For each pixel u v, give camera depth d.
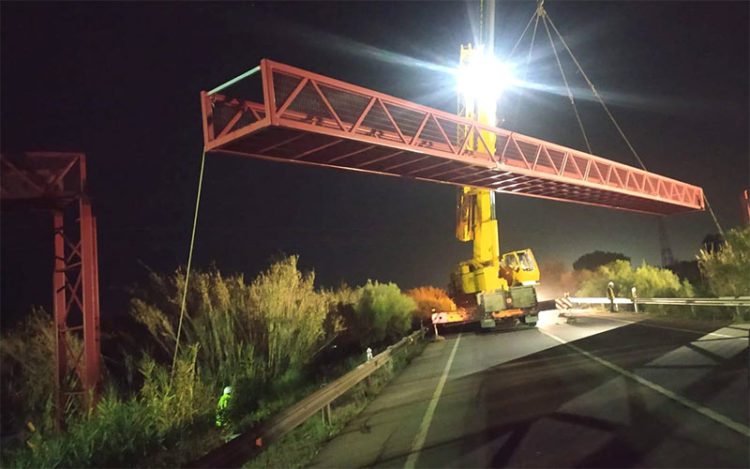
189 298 17.58
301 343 18.73
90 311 12.64
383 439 9.42
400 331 34.56
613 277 42.09
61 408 12.65
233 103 17.30
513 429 8.84
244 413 13.24
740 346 13.97
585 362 14.73
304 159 20.17
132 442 9.53
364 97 19.23
